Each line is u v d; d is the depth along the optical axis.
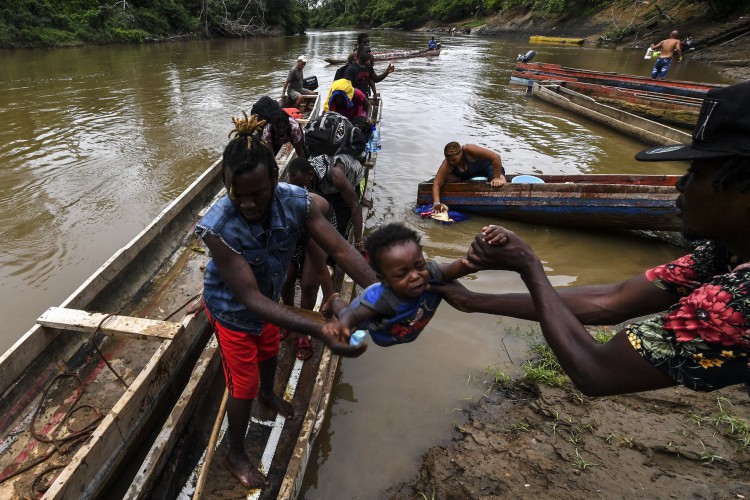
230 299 2.22
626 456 2.77
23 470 2.69
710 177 1.25
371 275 2.19
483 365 3.62
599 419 3.04
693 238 1.40
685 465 2.70
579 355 1.41
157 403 3.04
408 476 2.80
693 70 18.70
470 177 6.22
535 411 3.18
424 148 8.53
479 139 9.09
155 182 7.20
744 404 3.09
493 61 21.19
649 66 19.67
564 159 8.11
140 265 4.27
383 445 2.99
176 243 4.87
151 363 2.92
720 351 1.20
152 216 6.19
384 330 1.73
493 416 3.18
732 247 1.32
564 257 5.23
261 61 20.81
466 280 4.68
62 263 5.13
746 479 2.58
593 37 29.62
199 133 9.51
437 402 3.30
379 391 3.38
